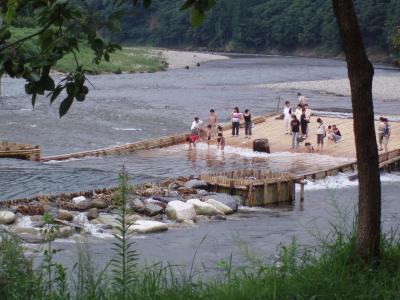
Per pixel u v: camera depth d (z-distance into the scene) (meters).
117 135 44.72
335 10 9.44
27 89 5.29
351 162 34.00
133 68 103.69
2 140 41.38
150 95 70.38
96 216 22.11
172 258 17.30
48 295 8.12
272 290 8.50
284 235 20.62
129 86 80.06
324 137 39.94
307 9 164.62
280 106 61.22
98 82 84.06
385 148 36.16
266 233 21.03
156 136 44.62
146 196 25.27
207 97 69.00
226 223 22.88
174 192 26.28
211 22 181.50
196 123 39.88
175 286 8.83
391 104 65.56
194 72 105.25
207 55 151.62
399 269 9.16
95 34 5.13
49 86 5.29
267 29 174.25
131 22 186.50
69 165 32.38
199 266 15.95
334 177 31.91
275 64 126.12
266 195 26.73
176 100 66.00
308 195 28.45
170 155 36.91
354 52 9.48
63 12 5.09
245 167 33.12
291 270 9.39
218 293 8.62
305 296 8.34
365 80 9.56
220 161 35.00
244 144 40.03
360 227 9.73
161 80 89.44
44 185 26.56
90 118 52.41
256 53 172.62
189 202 24.05
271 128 44.22
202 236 20.55
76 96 5.37
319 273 9.04
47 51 5.20
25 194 24.72
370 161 9.67
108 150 36.72
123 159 35.28
